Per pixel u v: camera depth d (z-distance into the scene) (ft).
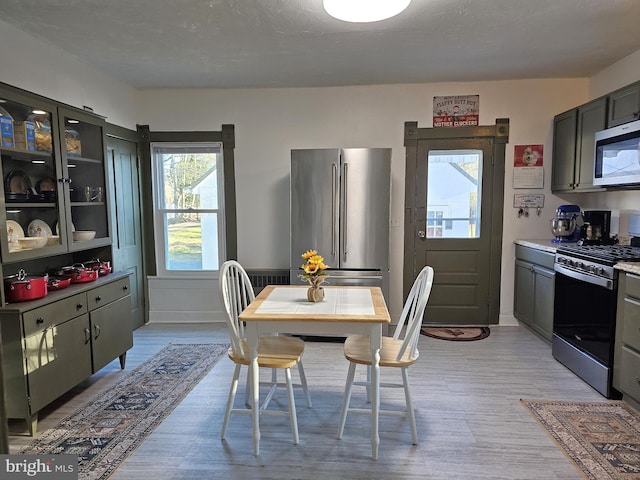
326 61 10.85
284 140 13.67
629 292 7.82
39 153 8.02
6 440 5.11
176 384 9.30
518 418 7.76
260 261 14.16
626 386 7.93
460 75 12.26
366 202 11.94
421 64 11.16
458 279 13.67
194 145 13.93
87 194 9.66
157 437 7.19
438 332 12.97
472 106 13.07
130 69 11.39
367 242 12.03
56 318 7.75
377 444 6.54
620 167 9.23
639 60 10.20
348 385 7.08
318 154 11.94
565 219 12.08
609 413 7.89
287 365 6.84
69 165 9.03
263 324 6.55
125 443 7.00
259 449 6.82
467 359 10.75
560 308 10.35
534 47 9.91
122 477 6.15
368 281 12.07
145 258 14.11
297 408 8.21
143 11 7.82
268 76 12.19
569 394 8.72
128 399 8.59
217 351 11.39
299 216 12.17
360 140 13.48
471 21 8.36
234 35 9.02
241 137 13.78
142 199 13.89
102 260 10.39
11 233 7.72
